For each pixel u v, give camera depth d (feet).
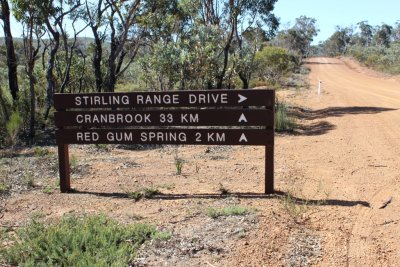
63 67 72.43
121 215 19.44
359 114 58.34
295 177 25.50
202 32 69.87
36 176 27.09
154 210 20.13
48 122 50.47
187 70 68.59
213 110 22.22
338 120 52.85
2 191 23.77
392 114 56.03
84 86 76.48
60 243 15.17
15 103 45.24
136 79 101.86
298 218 18.42
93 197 22.70
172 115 22.67
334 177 25.38
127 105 23.02
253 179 25.39
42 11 44.21
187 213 19.35
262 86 114.21
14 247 15.47
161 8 68.69
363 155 31.32
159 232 16.72
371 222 18.11
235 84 90.68
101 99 23.20
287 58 142.51
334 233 16.92
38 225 17.44
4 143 38.73
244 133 22.08
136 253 14.93
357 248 15.70
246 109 21.95
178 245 15.74
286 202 19.34
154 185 24.63
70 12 56.85
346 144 36.06
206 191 23.17
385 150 32.89
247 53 81.82
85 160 31.40
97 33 60.34
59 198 22.67
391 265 14.51
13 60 48.91
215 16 79.30
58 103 23.61
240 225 17.44
